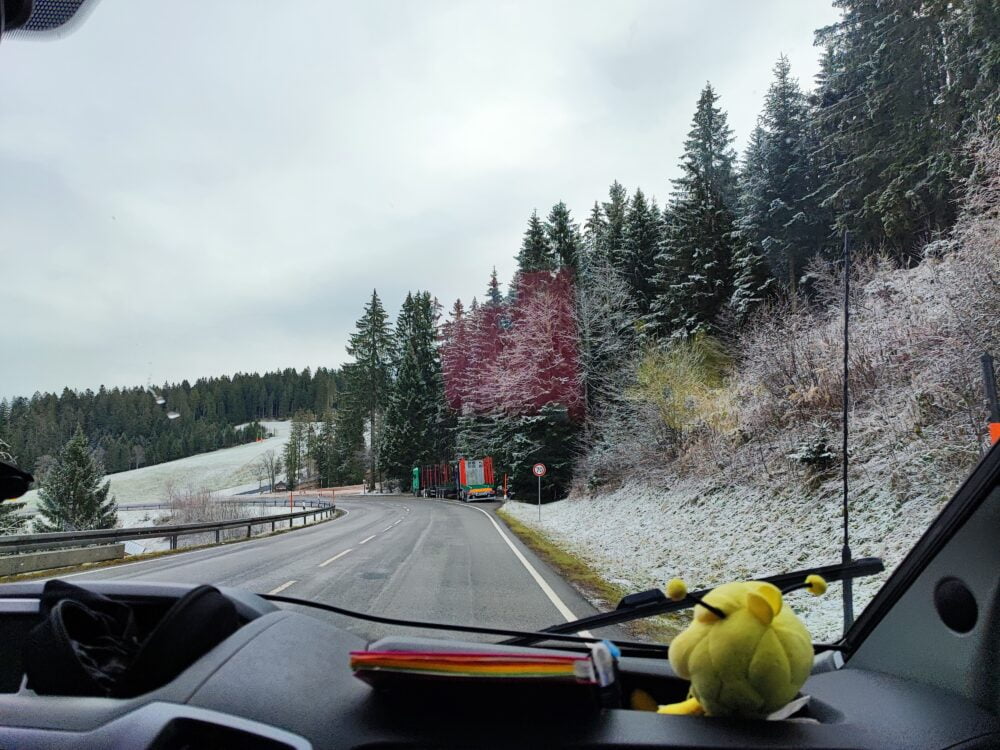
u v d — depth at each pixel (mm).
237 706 1401
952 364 10742
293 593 9945
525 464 38375
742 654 1376
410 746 1293
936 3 20625
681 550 13805
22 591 2301
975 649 1402
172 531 19703
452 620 7832
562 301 36875
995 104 16078
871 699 1517
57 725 1363
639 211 44688
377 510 47562
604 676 1321
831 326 16266
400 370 78688
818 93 33906
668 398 23469
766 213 35125
